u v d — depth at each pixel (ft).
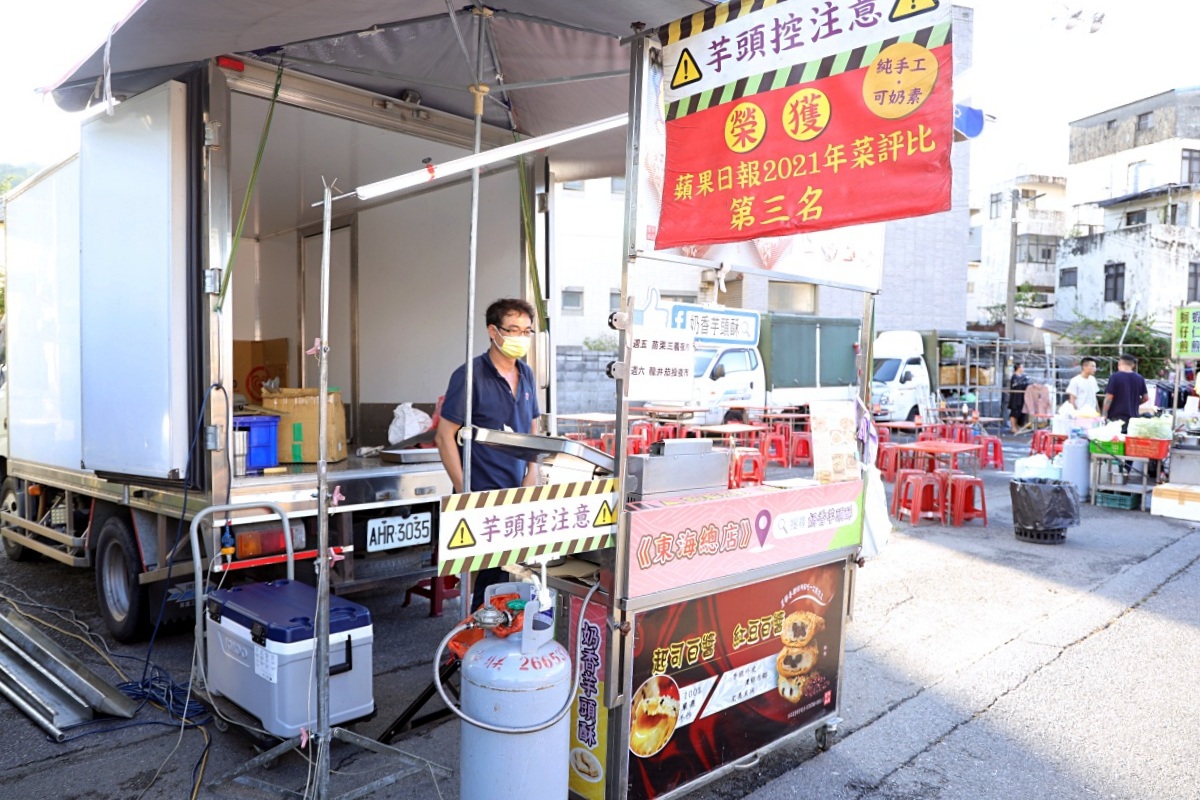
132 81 12.52
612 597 8.07
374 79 13.93
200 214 11.60
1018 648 14.66
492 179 16.89
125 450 12.81
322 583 8.77
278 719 9.54
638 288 8.81
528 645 7.57
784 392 47.16
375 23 11.53
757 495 9.30
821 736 10.71
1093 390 36.06
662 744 8.63
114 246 12.82
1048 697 12.52
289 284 22.82
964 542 23.21
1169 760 10.53
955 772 10.19
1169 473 28.66
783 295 60.70
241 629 10.14
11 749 10.52
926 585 18.71
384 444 19.12
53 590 17.90
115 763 10.13
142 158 12.20
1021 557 21.44
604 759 8.36
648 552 8.17
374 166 17.67
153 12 9.91
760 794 9.59
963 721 11.68
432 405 18.22
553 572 9.01
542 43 12.81
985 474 37.93
